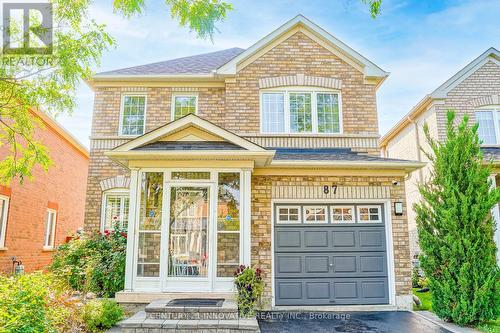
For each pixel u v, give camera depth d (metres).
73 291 8.00
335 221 9.56
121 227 10.80
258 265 9.13
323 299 9.16
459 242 7.48
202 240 8.38
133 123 11.52
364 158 9.73
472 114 12.35
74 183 16.88
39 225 13.73
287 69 11.18
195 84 11.65
